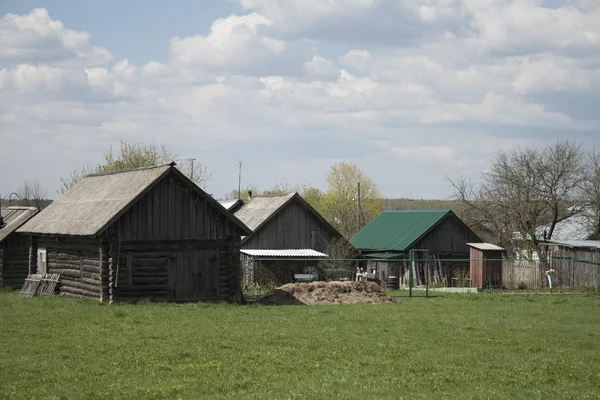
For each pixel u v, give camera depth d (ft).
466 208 235.20
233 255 135.64
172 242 130.21
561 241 209.15
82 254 133.18
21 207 182.29
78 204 141.59
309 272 199.62
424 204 478.59
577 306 128.26
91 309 113.29
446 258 211.00
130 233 126.41
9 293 151.94
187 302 130.62
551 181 218.79
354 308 121.80
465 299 144.05
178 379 61.67
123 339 82.53
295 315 108.58
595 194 222.48
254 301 136.56
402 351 76.18
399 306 126.82
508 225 220.84
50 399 54.80
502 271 188.44
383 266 210.59
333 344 80.28
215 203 133.39
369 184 325.62
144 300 126.72
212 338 83.71
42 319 100.01
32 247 149.89
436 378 62.49
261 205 213.87
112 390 57.41
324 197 323.57
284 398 54.90
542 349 78.74
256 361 69.72
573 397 55.98
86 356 71.51
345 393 56.59
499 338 86.58
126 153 265.54
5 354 72.90
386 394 56.65
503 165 224.74
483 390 58.13
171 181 130.52
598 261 176.35
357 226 268.00
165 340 81.92
